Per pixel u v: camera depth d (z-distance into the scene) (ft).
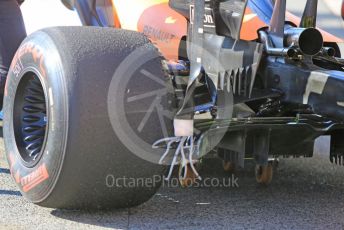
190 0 31.83
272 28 31.94
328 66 33.22
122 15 38.47
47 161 28.37
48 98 28.27
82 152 27.37
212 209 31.53
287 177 38.37
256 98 31.53
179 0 32.99
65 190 28.27
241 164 31.19
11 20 37.88
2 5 37.52
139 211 30.66
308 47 30.53
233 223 29.50
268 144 31.07
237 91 31.81
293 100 30.83
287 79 31.12
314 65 30.86
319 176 38.81
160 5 37.65
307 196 34.42
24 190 30.45
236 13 30.73
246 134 30.96
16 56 31.60
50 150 28.17
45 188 28.81
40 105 31.37
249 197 33.88
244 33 33.35
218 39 31.99
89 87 27.37
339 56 37.88
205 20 32.19
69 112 27.25
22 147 31.30
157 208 31.32
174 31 35.53
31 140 31.27
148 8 37.65
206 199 33.24
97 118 27.32
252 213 31.14
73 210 30.32
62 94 27.53
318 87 29.35
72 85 27.35
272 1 34.35
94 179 28.02
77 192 28.37
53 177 28.17
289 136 31.50
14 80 31.53
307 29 30.32
